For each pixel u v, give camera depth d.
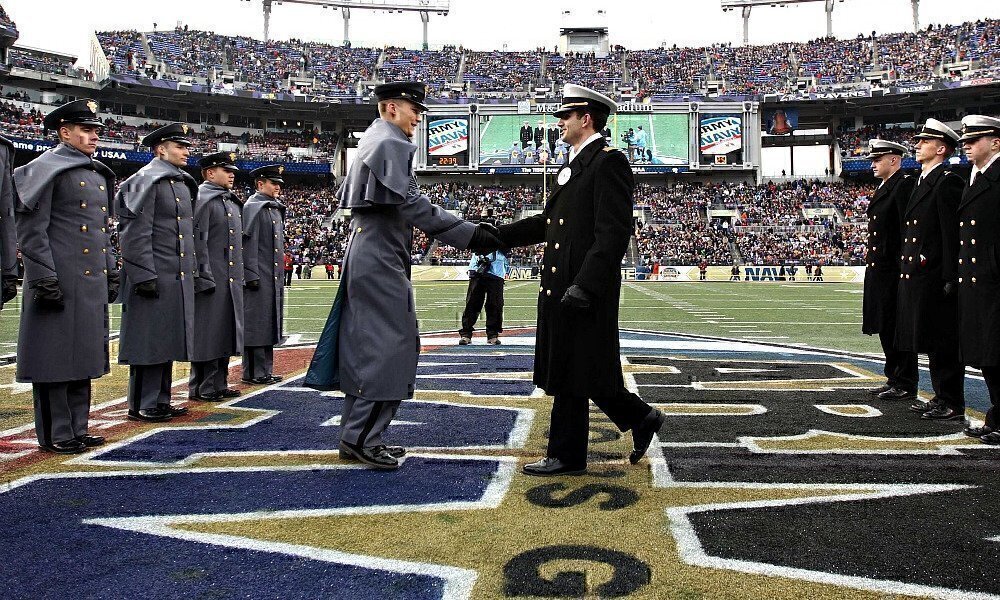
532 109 47.31
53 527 2.61
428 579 2.16
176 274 4.81
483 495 2.98
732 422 4.41
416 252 42.69
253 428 4.36
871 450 3.73
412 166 3.56
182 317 4.83
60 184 3.97
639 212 47.22
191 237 5.02
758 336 10.30
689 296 22.78
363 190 3.50
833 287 29.73
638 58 58.66
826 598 2.03
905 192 5.25
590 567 2.24
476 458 3.60
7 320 13.37
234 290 5.57
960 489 3.05
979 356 4.00
